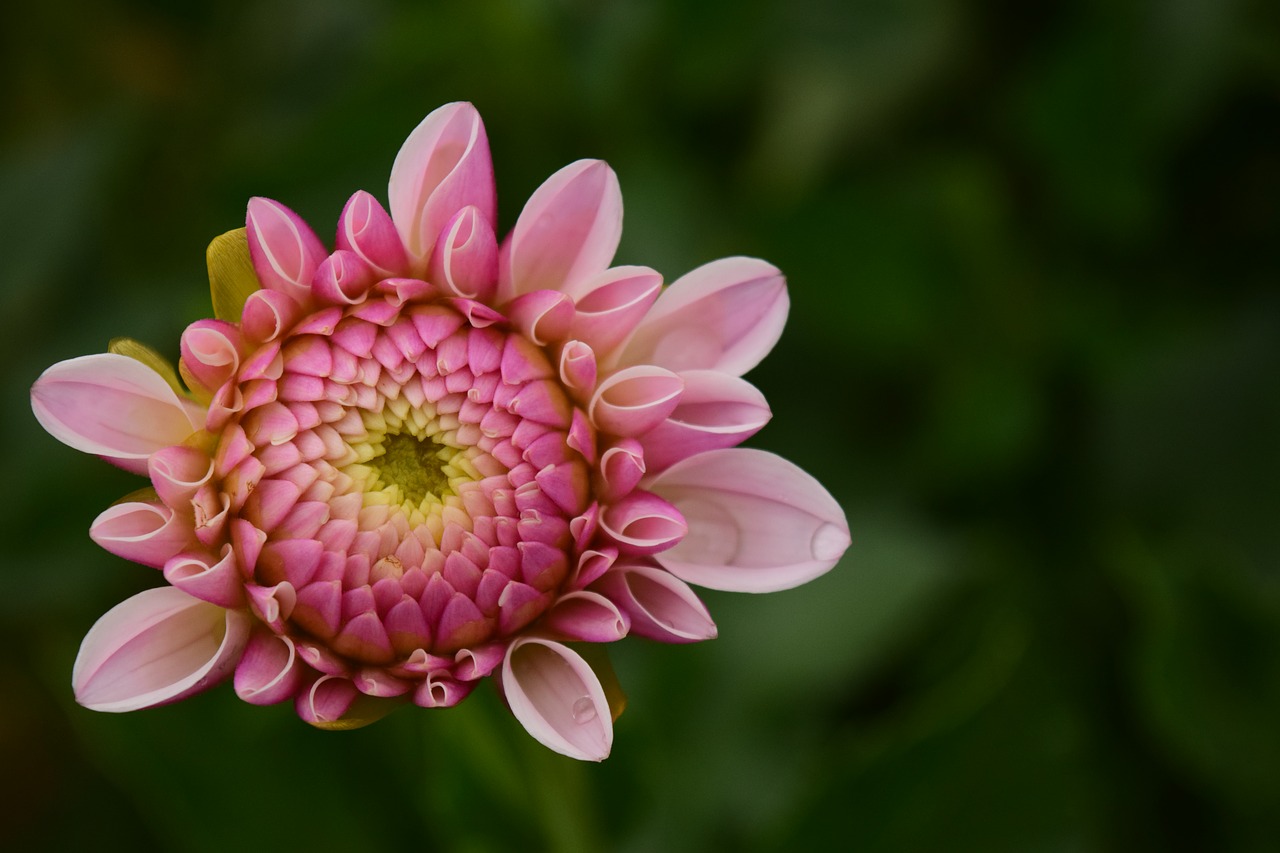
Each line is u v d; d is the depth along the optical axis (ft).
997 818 1.97
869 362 2.10
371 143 2.10
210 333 1.81
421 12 2.09
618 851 2.01
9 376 2.13
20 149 2.19
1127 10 2.09
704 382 1.82
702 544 1.84
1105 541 2.08
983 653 2.01
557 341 1.85
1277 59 2.07
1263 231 2.11
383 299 1.84
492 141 2.12
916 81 2.13
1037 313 2.10
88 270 2.15
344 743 2.04
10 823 2.18
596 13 2.14
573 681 1.83
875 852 1.97
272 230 1.82
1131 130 2.10
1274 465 2.07
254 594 1.80
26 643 2.15
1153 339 2.10
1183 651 2.03
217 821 2.03
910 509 2.08
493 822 1.98
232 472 1.82
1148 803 2.05
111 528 1.81
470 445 1.84
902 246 2.08
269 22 2.21
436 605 1.83
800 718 2.04
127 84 2.25
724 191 2.13
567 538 1.83
